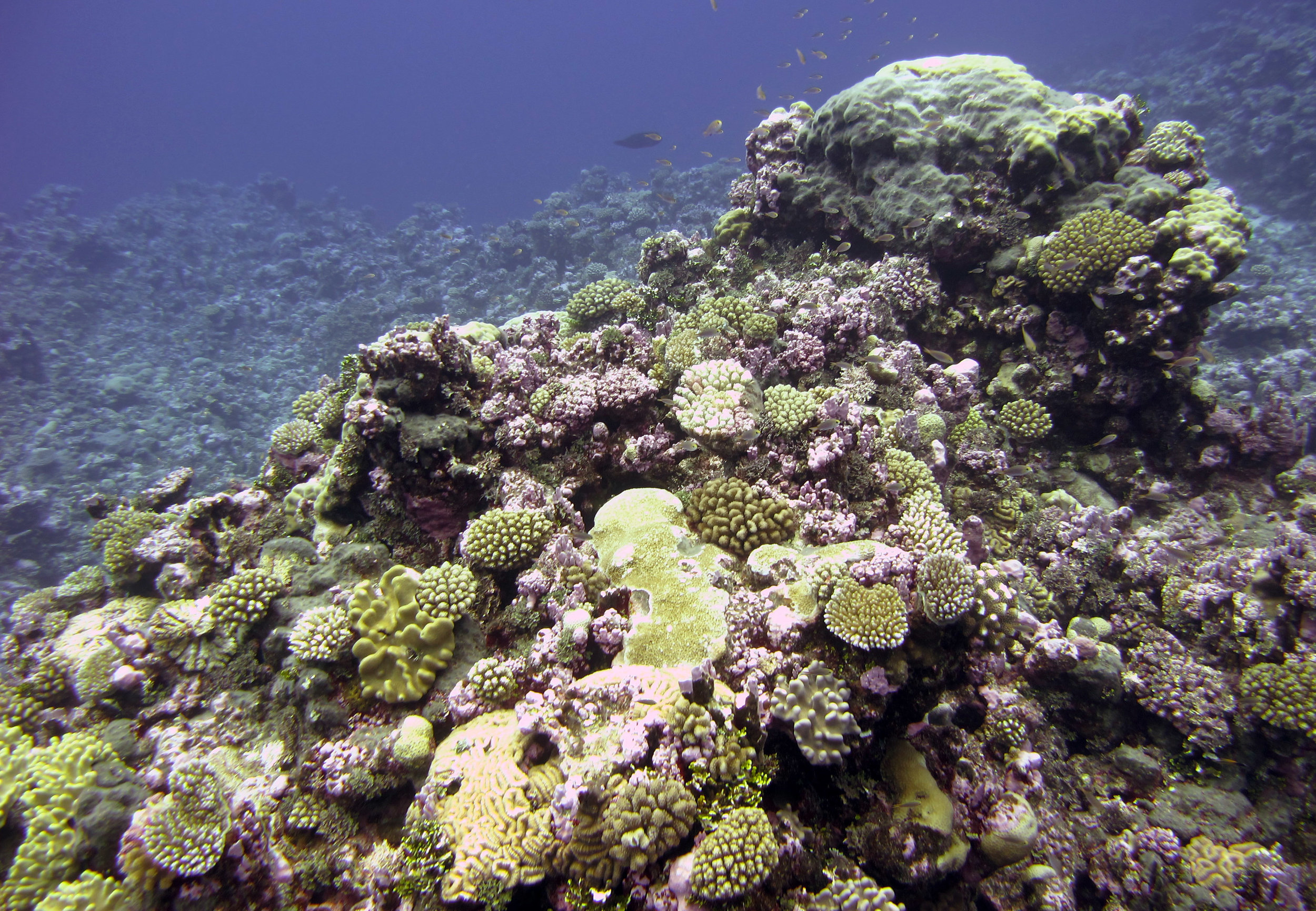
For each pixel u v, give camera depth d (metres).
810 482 1.06
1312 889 0.90
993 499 1.23
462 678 0.94
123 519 1.37
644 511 1.01
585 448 1.14
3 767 0.89
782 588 0.90
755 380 1.17
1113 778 1.01
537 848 0.75
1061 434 1.42
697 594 0.90
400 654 0.93
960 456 1.26
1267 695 0.97
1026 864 0.90
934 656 0.90
